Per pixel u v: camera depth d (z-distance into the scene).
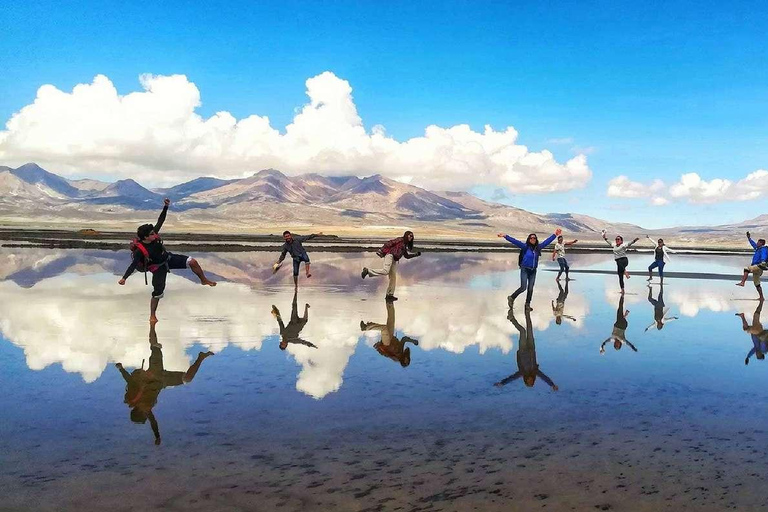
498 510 3.74
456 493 3.99
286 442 4.95
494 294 17.58
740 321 12.62
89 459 4.53
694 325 11.95
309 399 6.23
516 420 5.59
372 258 38.28
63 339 9.38
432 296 16.70
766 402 6.27
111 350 8.63
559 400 6.29
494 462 4.54
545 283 22.28
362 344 9.40
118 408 5.85
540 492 4.01
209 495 3.93
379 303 14.84
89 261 28.47
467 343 9.64
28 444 4.84
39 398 6.17
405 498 3.90
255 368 7.64
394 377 7.26
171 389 6.58
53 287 16.91
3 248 38.47
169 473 4.28
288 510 3.72
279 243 70.75
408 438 5.07
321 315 12.58
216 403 6.05
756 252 17.62
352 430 5.27
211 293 16.39
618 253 18.77
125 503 3.80
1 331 9.94
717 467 4.46
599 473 4.34
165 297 15.21
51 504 3.78
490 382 7.06
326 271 26.34
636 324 11.98
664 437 5.14
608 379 7.25
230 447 4.81
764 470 4.41
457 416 5.70
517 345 9.52
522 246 14.31
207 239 76.81
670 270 32.47
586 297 17.30
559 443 4.97
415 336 10.21
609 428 5.38
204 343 9.27
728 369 7.85
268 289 17.88
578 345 9.55
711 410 5.96
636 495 3.96
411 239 15.62
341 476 4.26
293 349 8.91
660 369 7.82
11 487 4.02
